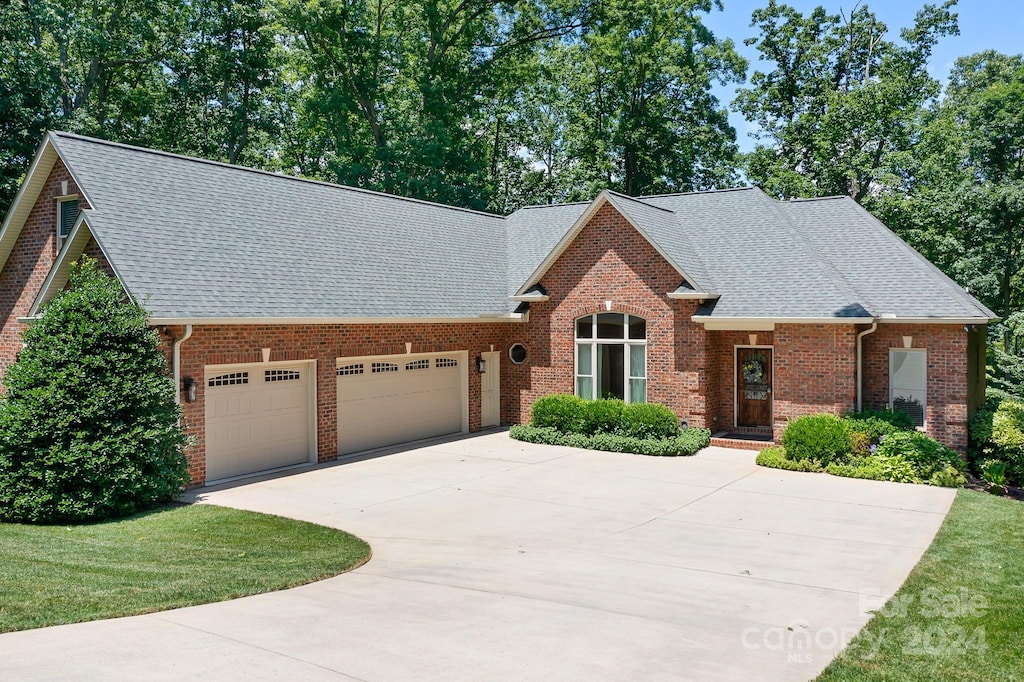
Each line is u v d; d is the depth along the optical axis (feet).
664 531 40.24
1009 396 82.64
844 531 40.14
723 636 23.71
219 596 26.99
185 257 53.83
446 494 49.88
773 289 66.95
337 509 45.60
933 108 152.15
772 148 138.62
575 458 63.26
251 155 142.20
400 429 69.87
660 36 142.41
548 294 76.33
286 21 129.49
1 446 41.24
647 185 148.66
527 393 78.84
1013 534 39.32
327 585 29.35
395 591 28.35
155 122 125.18
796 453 58.70
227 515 42.93
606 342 73.46
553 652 21.59
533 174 167.84
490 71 144.56
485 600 27.07
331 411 61.77
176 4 118.52
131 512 43.29
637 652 21.88
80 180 52.75
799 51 141.90
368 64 140.77
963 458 60.75
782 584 30.40
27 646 21.22
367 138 147.13
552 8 140.87
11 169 93.09
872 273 68.44
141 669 19.36
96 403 41.78
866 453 57.67
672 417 66.39
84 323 43.01
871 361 65.36
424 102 137.69
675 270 68.74
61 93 106.52
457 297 74.33
